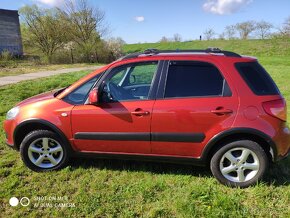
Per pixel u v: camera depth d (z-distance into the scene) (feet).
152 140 13.55
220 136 12.85
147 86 13.85
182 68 13.53
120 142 13.91
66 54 90.17
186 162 13.69
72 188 13.42
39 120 14.34
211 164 13.48
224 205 11.84
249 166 13.12
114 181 13.99
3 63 75.61
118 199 12.53
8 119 15.12
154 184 13.50
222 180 13.39
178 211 11.68
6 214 11.64
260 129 12.57
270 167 15.10
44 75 51.16
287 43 139.85
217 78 13.12
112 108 13.73
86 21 105.09
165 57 13.84
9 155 16.83
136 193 12.95
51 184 13.82
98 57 95.91
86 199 12.47
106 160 16.05
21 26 108.58
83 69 65.31
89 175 14.51
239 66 13.12
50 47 104.17
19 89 35.32
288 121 22.63
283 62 92.22
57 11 105.70
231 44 151.94
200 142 13.15
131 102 13.67
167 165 15.51
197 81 13.29
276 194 12.73
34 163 14.87
